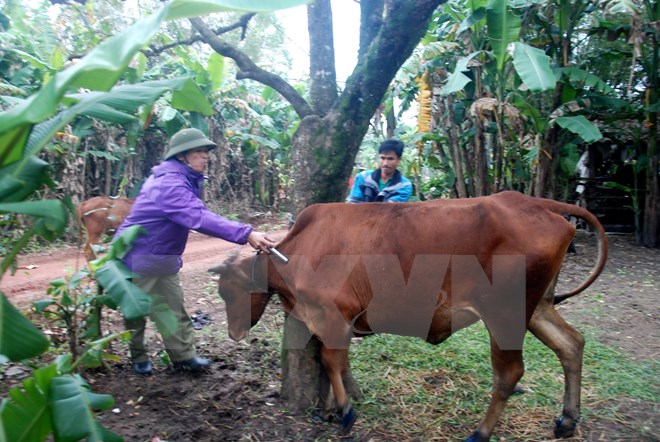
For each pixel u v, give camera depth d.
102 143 10.98
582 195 11.23
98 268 2.92
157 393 4.02
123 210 7.26
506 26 7.07
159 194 3.85
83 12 11.02
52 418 2.26
